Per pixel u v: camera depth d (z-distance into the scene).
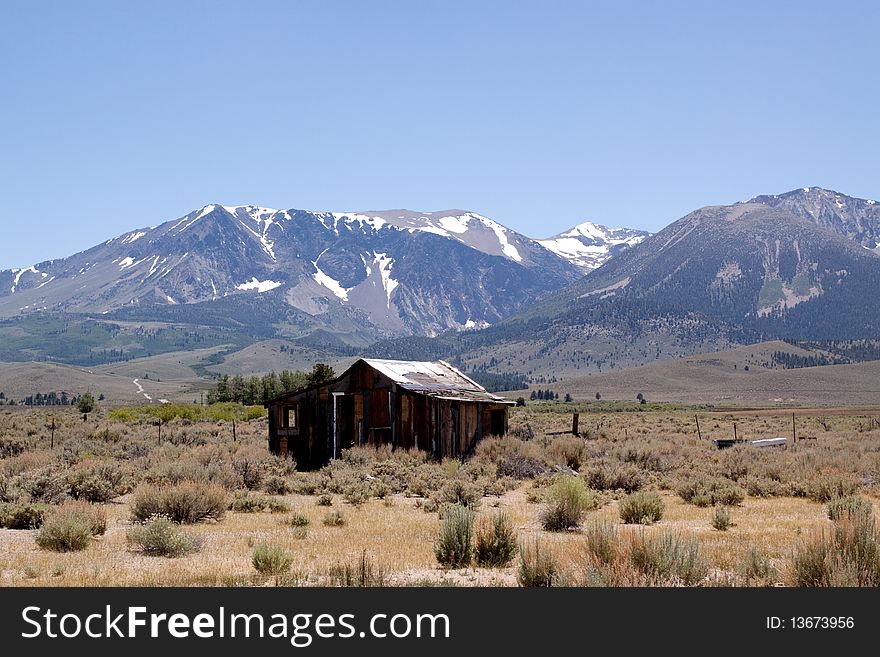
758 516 25.09
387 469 36.84
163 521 18.64
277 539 20.30
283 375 143.12
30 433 60.16
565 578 13.99
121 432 58.53
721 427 85.12
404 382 44.16
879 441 54.28
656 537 15.21
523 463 38.50
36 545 19.23
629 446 44.91
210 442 53.84
